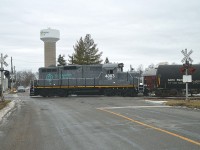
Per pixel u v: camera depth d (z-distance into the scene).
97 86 51.75
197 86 46.78
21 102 37.75
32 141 12.14
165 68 47.41
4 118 20.70
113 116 20.66
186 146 10.62
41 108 28.72
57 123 17.59
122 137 12.66
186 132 13.63
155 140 11.85
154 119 18.73
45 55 92.25
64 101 39.06
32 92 53.06
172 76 46.88
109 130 14.59
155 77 48.81
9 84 104.19
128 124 16.58
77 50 83.56
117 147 10.70
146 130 14.38
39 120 19.22
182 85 46.88
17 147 11.02
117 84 51.41
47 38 91.75
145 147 10.59
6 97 51.81
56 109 27.31
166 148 10.36
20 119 20.06
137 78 51.19
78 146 11.02
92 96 51.53
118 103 34.09
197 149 10.11
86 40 83.94
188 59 33.28
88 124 16.88
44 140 12.31
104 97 47.69
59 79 52.22
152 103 33.66
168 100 37.59
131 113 22.56
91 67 52.31
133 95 51.06
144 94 51.72
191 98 41.53
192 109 26.23
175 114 21.78
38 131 14.70
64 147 10.88
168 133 13.40
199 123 16.72
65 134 13.69
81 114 22.44
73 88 52.03
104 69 51.94
